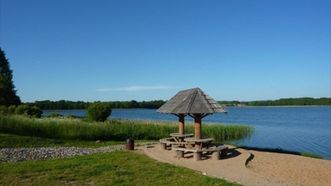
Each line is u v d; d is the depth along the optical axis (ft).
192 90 63.41
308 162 59.67
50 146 75.61
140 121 129.08
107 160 54.49
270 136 132.46
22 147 71.87
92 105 125.80
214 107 60.08
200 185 37.55
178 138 65.98
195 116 59.93
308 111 483.51
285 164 56.85
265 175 46.85
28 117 108.17
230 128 128.16
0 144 71.36
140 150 68.03
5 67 206.49
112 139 97.60
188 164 51.37
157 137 105.91
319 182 44.27
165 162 52.85
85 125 98.84
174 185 37.60
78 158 56.90
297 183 41.52
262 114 418.51
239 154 61.82
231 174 44.14
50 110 487.20
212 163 52.44
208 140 57.82
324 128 174.09
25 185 38.04
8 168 47.39
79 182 39.45
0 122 88.38
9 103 165.07
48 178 41.24
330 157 79.25
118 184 38.29
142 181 39.65
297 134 141.08
